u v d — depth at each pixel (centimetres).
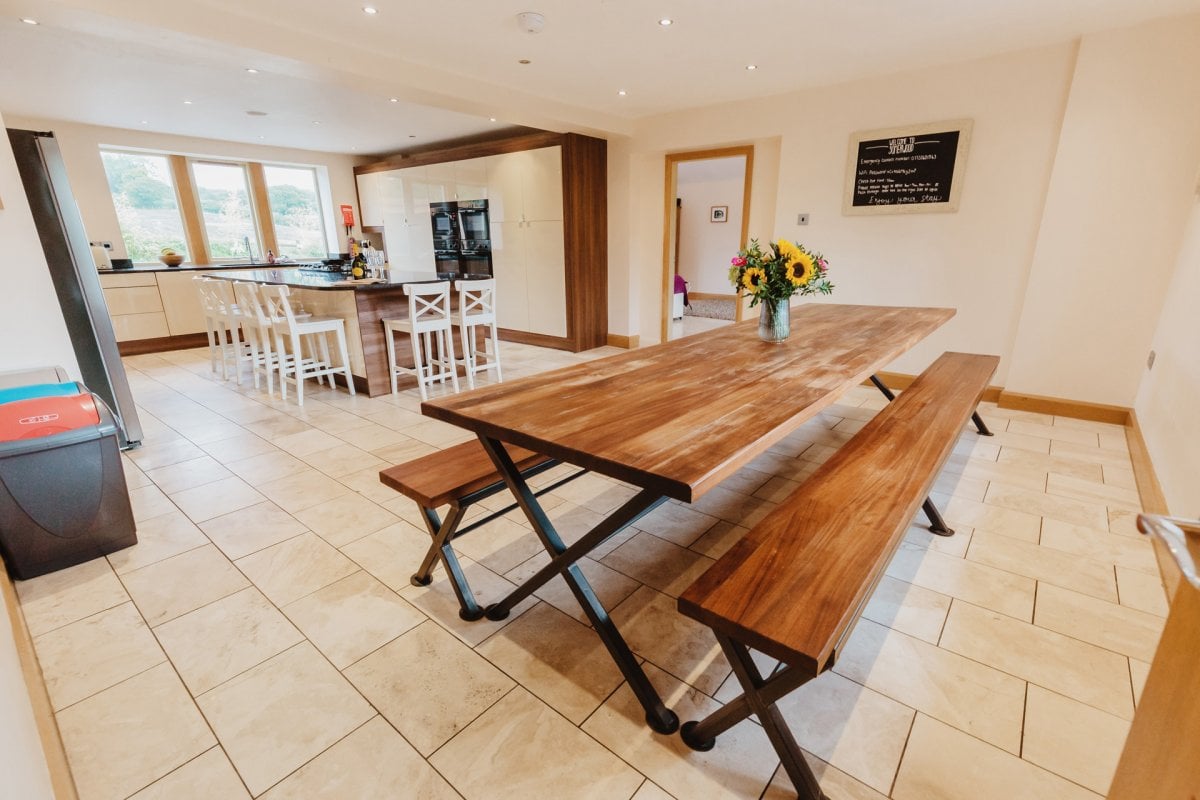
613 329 636
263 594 191
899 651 162
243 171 717
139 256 650
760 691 113
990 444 317
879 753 130
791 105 441
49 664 159
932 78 376
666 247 595
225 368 490
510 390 167
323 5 280
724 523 239
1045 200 349
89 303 298
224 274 601
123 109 503
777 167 482
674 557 213
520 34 319
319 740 135
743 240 519
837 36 322
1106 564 204
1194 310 251
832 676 154
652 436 128
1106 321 339
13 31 312
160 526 236
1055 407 365
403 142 697
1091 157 326
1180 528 61
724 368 193
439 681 153
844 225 433
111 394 313
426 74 376
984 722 138
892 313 319
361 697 148
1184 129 299
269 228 743
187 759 130
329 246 802
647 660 161
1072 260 343
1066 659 159
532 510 154
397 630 173
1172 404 252
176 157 653
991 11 286
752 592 110
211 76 402
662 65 376
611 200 595
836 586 111
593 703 146
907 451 180
